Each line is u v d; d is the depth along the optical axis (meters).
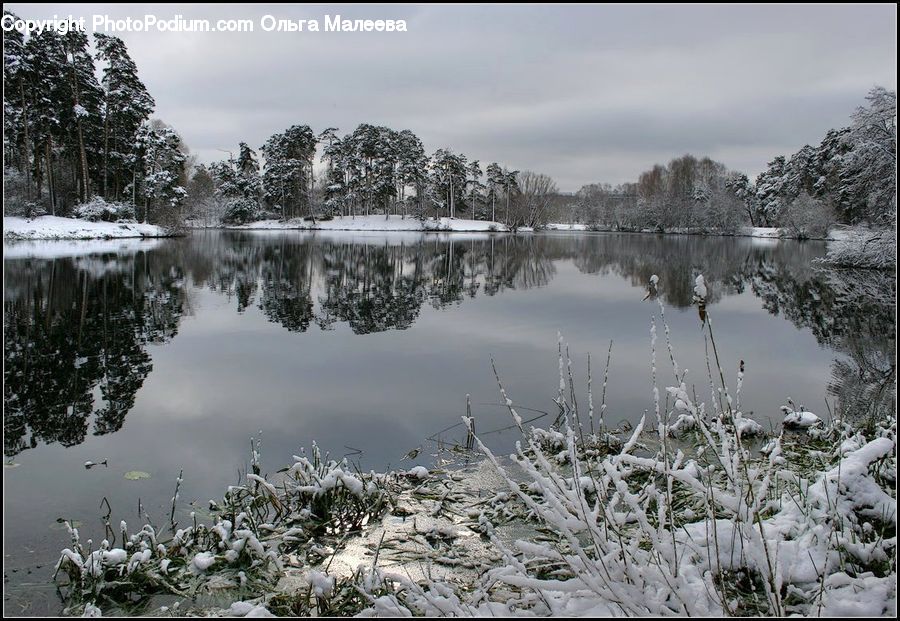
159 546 3.69
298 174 68.38
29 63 35.91
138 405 6.93
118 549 3.47
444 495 4.50
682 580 2.53
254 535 3.82
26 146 36.09
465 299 16.06
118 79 42.19
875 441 3.78
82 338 10.44
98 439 5.87
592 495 4.23
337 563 3.59
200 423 6.34
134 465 5.23
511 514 4.14
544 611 2.80
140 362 8.88
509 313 13.78
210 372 8.39
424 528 4.00
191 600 3.22
